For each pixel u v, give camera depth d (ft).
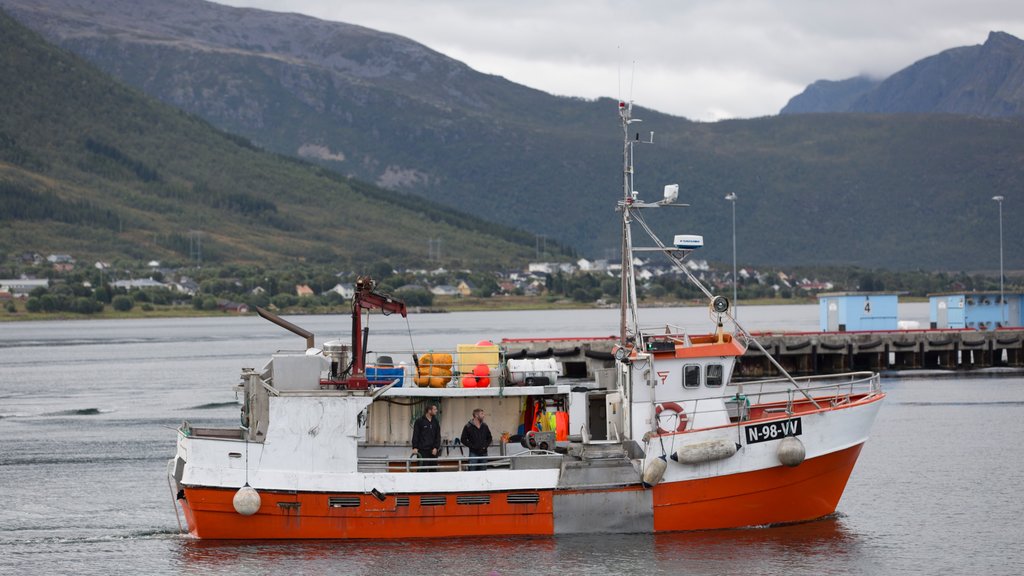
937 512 153.99
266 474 130.82
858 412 142.00
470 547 131.34
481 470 133.69
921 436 216.54
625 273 143.43
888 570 128.26
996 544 138.62
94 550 139.74
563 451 137.80
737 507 137.69
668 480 134.51
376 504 131.95
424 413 139.85
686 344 139.85
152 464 199.72
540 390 138.62
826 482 141.18
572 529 133.69
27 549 140.46
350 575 124.67
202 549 131.54
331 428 131.34
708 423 139.44
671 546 133.08
